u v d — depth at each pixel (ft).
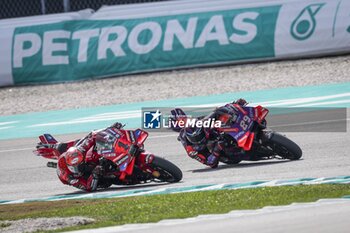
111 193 104.99
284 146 110.42
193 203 88.33
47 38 228.43
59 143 111.55
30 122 185.68
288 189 89.86
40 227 83.82
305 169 104.83
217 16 220.02
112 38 224.94
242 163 116.67
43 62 227.40
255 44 215.72
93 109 191.62
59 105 201.98
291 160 112.68
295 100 172.24
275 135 110.93
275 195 87.10
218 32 218.59
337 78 191.62
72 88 218.18
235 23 217.97
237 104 112.27
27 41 229.66
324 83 188.24
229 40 217.77
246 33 216.54
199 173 112.57
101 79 223.10
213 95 190.19
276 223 69.92
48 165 111.34
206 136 113.19
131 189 106.73
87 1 262.67
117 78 221.46
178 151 132.46
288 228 67.56
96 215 88.02
